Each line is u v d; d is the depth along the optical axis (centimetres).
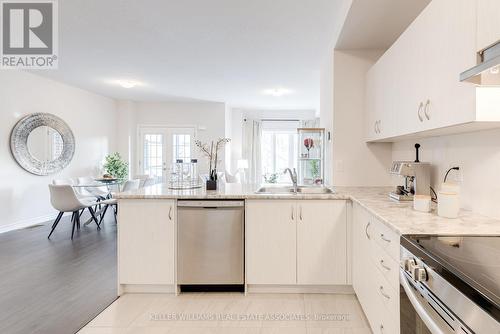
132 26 308
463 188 178
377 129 250
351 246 237
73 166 576
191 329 196
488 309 67
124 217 242
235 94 640
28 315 212
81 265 307
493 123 127
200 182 339
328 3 257
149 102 736
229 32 322
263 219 240
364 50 299
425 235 123
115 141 709
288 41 343
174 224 241
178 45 359
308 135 376
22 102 468
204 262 243
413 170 207
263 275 241
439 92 145
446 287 86
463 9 124
